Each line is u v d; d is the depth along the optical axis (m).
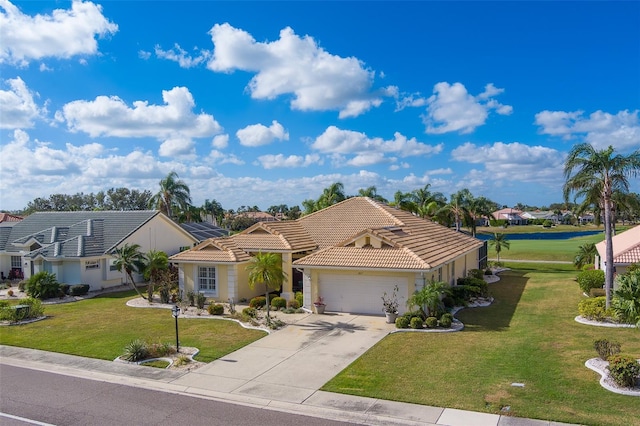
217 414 13.06
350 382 15.15
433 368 16.22
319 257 26.06
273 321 23.31
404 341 19.80
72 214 44.75
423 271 23.11
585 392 13.53
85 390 15.17
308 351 18.75
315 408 13.28
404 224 31.20
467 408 12.80
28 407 13.84
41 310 27.06
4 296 34.72
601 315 22.31
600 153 24.62
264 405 13.62
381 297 24.83
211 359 17.94
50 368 17.56
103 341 21.05
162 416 13.01
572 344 18.59
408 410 12.88
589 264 42.16
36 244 38.66
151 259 30.56
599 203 28.84
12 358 18.91
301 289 30.41
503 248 67.38
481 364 16.45
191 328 23.05
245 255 29.69
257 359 17.86
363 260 24.94
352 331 21.67
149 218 40.88
